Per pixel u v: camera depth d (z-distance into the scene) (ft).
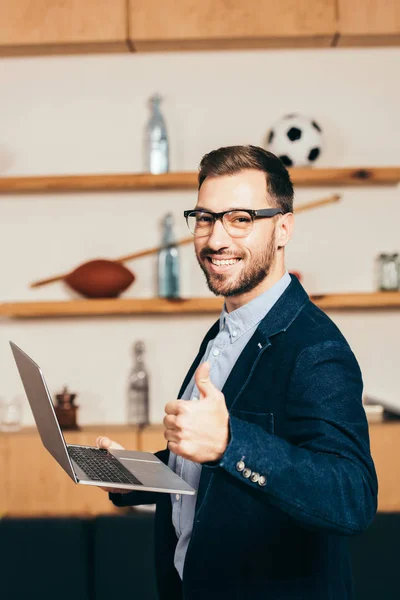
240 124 10.18
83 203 10.23
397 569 8.21
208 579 4.12
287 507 3.34
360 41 9.87
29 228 10.24
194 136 10.19
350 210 10.18
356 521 3.47
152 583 8.21
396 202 10.18
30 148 10.24
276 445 3.38
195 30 9.49
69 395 9.57
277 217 4.60
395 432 9.11
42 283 10.06
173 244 9.83
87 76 10.23
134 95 10.21
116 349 10.17
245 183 4.47
